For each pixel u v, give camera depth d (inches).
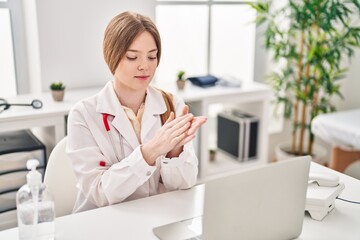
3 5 108.9
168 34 133.7
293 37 129.7
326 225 53.4
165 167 59.3
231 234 45.3
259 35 144.7
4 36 111.9
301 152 137.9
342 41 122.0
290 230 49.8
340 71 131.5
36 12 103.6
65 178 64.6
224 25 142.2
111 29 56.6
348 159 123.4
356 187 63.1
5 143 94.5
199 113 116.2
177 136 53.6
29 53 113.4
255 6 125.1
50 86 100.8
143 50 56.2
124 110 61.8
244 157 135.8
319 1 117.4
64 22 107.7
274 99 146.9
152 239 48.8
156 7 126.8
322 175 58.1
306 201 54.1
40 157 94.7
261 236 47.6
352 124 117.5
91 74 114.8
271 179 46.1
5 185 91.8
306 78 128.4
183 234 49.6
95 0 110.0
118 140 61.1
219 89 121.0
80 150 58.6
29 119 92.2
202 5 135.6
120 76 58.1
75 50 111.0
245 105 139.7
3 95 115.7
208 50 138.0
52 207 48.1
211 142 152.1
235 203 44.3
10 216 92.5
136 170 54.9
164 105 65.0
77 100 102.7
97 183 57.4
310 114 138.3
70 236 48.8
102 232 49.8
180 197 58.9
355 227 53.0
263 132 132.7
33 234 47.1
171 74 137.6
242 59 148.9
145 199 58.0
